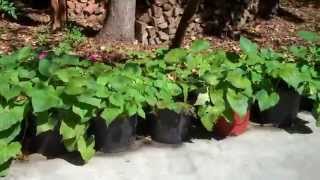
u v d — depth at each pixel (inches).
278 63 108.0
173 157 96.8
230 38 209.6
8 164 86.7
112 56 170.2
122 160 94.5
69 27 199.0
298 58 116.3
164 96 98.8
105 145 95.7
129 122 96.2
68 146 90.6
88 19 218.7
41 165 90.8
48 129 88.5
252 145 103.2
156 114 99.9
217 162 96.0
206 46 109.8
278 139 106.5
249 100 104.1
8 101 87.7
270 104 103.6
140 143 100.8
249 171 93.9
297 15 252.2
